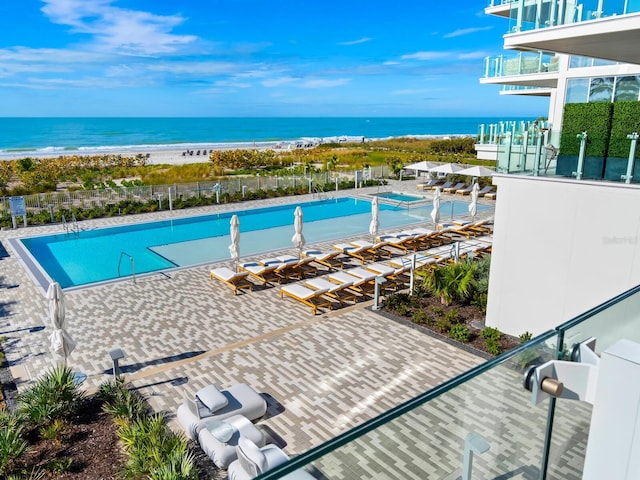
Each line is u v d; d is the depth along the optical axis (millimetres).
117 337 11375
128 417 7797
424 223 23609
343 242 19875
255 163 44875
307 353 10445
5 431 6898
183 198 27172
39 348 10812
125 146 81562
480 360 10078
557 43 10195
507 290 11281
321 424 8039
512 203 10922
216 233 22609
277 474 2186
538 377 2980
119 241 21109
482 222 21688
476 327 11648
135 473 6352
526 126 13617
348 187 33000
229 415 7742
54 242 20797
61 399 7906
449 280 12883
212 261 17625
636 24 8617
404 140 82750
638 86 13906
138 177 38000
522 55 16859
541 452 3137
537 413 3059
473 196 22031
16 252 18547
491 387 2934
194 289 14664
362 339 11086
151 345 10953
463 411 2885
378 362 10016
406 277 15406
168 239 21500
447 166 32281
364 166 38562
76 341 11172
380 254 18188
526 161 10773
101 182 31531
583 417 3018
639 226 9148
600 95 14922
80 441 7355
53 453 7055
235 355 10383
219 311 12930
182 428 7836
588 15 9367
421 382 9258
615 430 2615
